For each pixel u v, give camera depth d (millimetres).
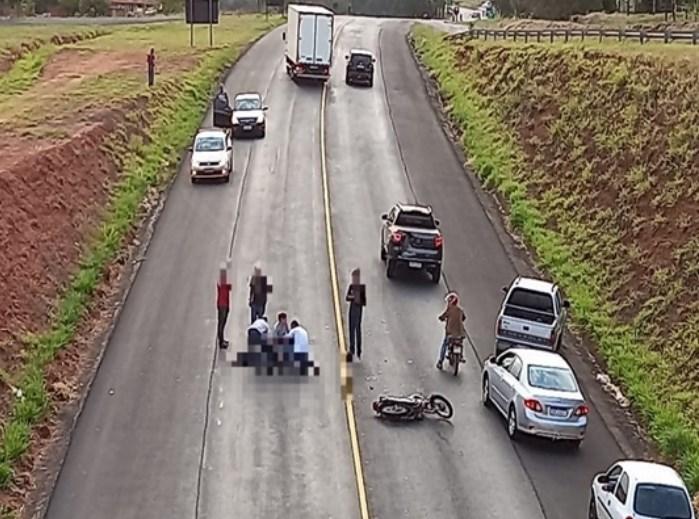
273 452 21359
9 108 48844
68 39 81000
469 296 31812
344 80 64625
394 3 157375
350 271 32750
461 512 19438
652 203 34781
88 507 19031
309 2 154500
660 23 68062
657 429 24250
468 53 64000
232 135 49406
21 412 22203
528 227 37906
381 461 21250
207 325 27922
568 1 91062
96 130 42438
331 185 42375
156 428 22234
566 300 31688
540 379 22906
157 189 40781
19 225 30422
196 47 73375
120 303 29359
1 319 25484
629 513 17406
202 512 18906
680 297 29812
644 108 40375
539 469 21609
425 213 32969
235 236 35438
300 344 25375
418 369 26234
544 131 46219
